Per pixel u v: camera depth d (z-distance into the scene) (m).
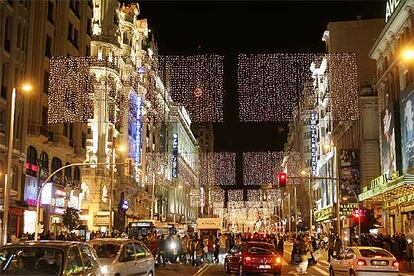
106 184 70.62
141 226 47.47
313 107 97.25
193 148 174.62
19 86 40.25
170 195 125.56
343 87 55.12
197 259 36.69
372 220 48.00
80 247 12.64
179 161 132.75
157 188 109.44
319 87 90.19
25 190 42.53
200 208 167.75
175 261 39.41
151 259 19.70
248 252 28.27
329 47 75.19
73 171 56.19
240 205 168.38
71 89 53.19
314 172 95.25
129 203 81.88
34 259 11.55
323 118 88.44
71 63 53.72
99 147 72.25
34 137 45.09
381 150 51.97
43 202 45.22
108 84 75.00
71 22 54.78
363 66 70.50
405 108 43.72
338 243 36.44
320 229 88.12
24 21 43.22
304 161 112.88
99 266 13.36
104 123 73.69
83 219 59.38
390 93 50.81
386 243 35.09
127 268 17.45
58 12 51.38
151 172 101.69
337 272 24.52
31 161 45.47
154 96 106.62
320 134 91.81
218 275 29.06
